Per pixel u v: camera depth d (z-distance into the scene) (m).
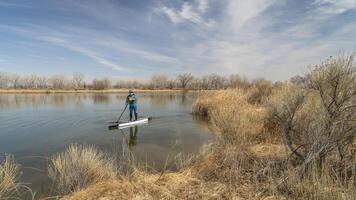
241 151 6.43
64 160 6.57
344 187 4.08
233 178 5.32
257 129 8.86
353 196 3.68
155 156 9.21
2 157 9.47
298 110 5.78
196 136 12.87
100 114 23.02
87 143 11.55
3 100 41.75
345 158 4.93
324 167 4.70
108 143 11.52
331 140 4.79
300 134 5.74
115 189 5.14
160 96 55.88
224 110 10.35
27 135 13.59
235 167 5.66
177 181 5.51
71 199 5.05
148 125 16.56
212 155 6.83
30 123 17.72
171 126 16.05
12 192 6.04
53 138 12.77
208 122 17.66
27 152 10.16
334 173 4.54
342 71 4.95
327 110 5.01
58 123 17.67
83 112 24.75
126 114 22.95
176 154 9.42
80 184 5.95
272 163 5.54
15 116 21.56
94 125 16.75
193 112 23.00
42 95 58.78
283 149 6.46
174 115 21.98
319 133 4.96
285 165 5.34
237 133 8.01
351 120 4.66
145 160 8.66
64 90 78.81
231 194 4.62
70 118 20.27
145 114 22.92
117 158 8.84
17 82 87.94
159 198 4.64
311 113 5.58
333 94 4.97
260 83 23.84
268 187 4.68
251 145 7.49
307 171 4.80
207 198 4.55
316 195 4.03
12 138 12.87
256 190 4.62
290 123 5.61
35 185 6.43
